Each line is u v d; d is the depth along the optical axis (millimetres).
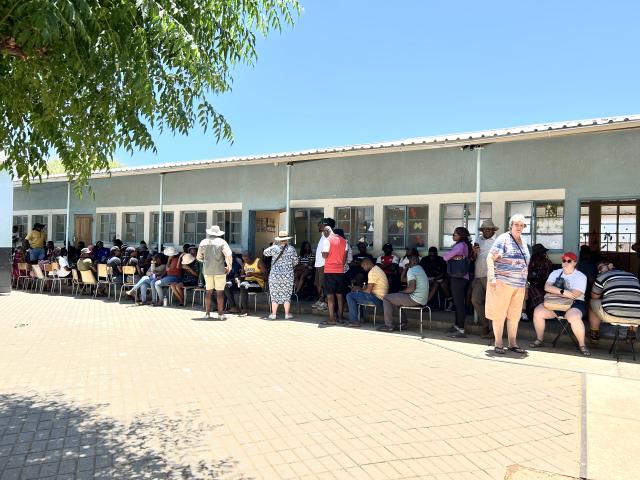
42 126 3934
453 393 5172
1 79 3768
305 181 12953
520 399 4988
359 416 4500
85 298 13117
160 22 3084
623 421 4406
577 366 6266
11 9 2902
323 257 9125
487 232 7922
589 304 7328
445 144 8312
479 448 3846
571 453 3773
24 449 3781
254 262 11094
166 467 3500
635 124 6809
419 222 11328
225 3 3885
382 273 8812
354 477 3371
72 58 3156
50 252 15680
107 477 3354
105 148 3928
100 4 3201
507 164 10195
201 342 7586
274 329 8672
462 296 8016
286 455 3699
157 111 3656
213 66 3740
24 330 8555
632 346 6727
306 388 5320
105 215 17031
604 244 10117
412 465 3553
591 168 9328
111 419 4398
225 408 4695
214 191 14570
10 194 14305
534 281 8484
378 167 11859
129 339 7805
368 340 7773
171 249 11758
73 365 6223
